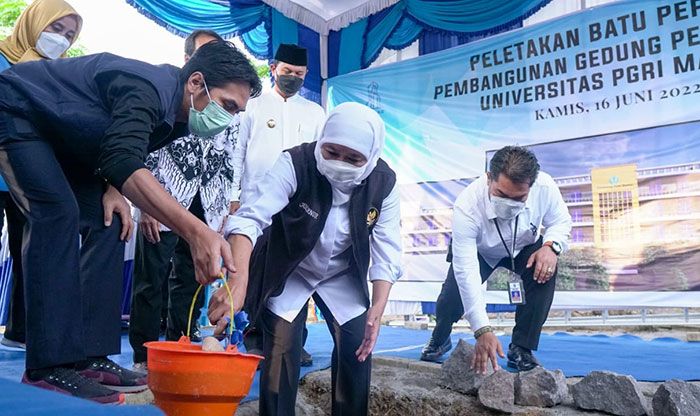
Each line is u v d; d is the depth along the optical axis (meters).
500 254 2.99
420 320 5.85
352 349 1.95
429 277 5.32
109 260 2.06
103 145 1.56
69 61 1.88
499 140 5.12
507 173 2.58
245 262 1.68
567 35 4.88
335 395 1.98
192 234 1.45
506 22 4.97
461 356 2.59
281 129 3.48
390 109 5.61
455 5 5.18
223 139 2.99
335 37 5.94
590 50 4.78
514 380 2.40
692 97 4.40
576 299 4.71
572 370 2.87
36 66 1.85
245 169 3.41
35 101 1.75
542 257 2.73
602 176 4.68
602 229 4.65
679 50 4.46
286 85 3.50
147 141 1.63
